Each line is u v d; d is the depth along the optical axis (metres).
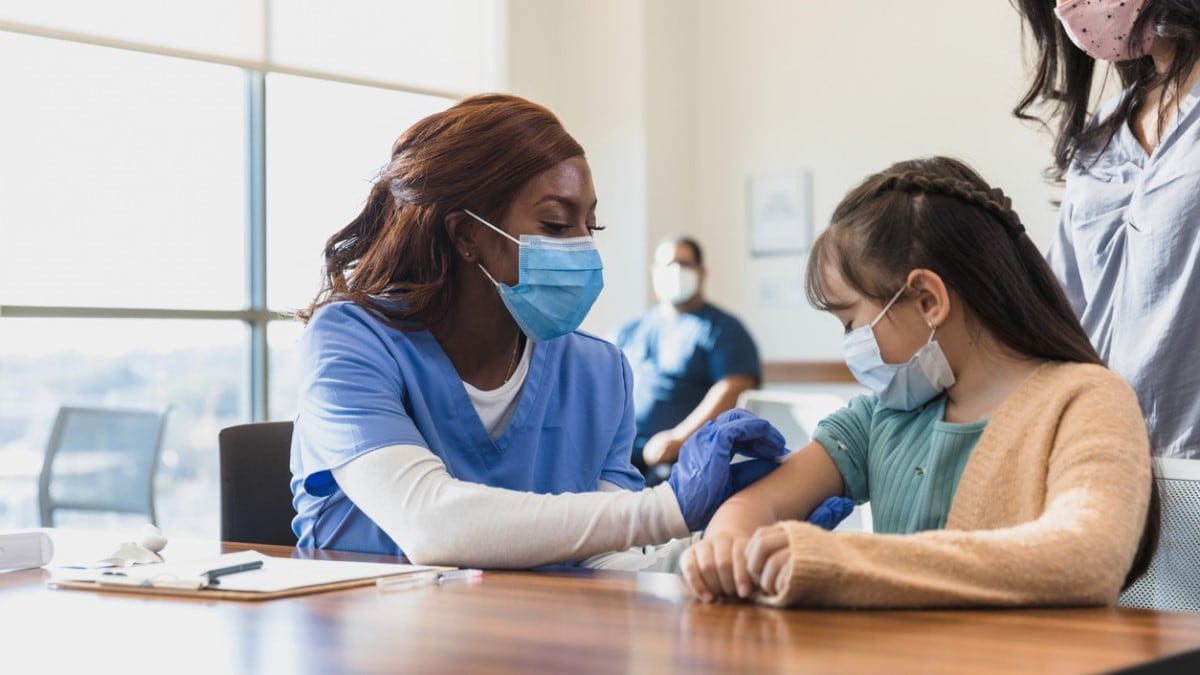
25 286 4.28
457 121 1.54
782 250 5.62
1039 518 1.05
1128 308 1.69
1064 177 1.90
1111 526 0.99
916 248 1.19
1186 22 1.58
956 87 5.12
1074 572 0.97
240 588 1.14
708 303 4.79
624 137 5.69
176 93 4.64
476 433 1.56
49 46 4.32
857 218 1.23
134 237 4.54
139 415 4.30
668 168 5.74
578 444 1.66
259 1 4.81
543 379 1.62
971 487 1.16
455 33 5.44
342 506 1.54
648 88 5.66
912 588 0.96
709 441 1.26
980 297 1.19
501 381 1.61
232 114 4.80
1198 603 1.22
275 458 1.87
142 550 1.38
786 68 5.62
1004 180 4.99
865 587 0.96
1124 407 1.09
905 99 5.28
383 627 0.95
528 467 1.59
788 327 5.60
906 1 5.27
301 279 4.96
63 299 4.36
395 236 1.56
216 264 4.75
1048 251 1.92
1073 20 1.66
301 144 4.97
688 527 1.24
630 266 5.68
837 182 5.48
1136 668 0.76
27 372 4.29
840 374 5.33
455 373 1.55
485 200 1.51
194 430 4.71
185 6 4.61
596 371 1.70
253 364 4.85
